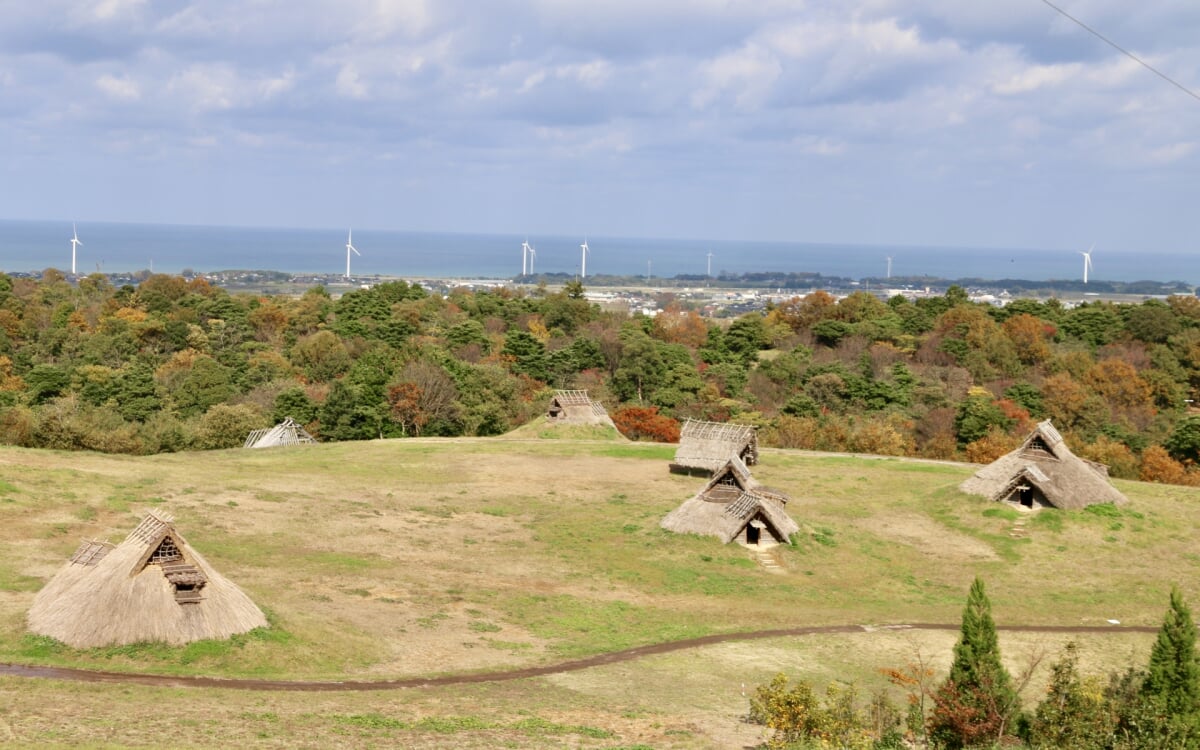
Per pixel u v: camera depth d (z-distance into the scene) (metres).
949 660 46.16
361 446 92.38
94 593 38.06
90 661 35.91
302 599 46.78
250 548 55.50
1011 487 71.31
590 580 56.03
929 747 31.88
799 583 58.31
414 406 109.56
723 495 64.88
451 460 85.50
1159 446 105.06
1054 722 30.59
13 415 83.31
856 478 81.62
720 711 36.94
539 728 32.88
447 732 31.56
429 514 67.19
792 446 107.38
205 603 38.75
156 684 34.19
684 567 59.09
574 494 74.38
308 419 109.06
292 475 75.94
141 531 39.72
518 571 56.56
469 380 119.44
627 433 113.50
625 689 39.03
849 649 47.09
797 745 31.48
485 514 68.25
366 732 30.89
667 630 48.44
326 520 63.25
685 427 85.00
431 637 43.91
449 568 55.88
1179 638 29.94
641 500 72.81
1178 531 68.25
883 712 34.88
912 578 60.84
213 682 35.34
